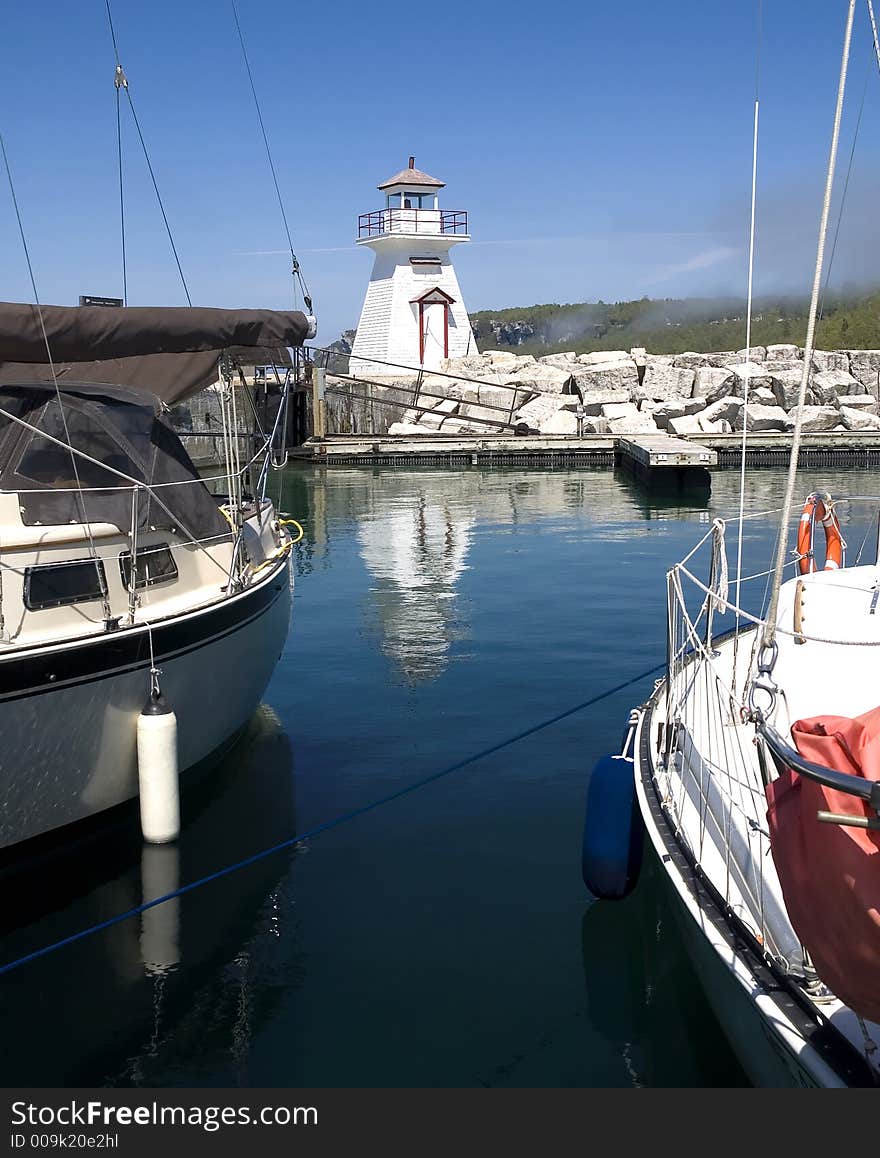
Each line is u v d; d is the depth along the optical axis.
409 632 10.68
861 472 26.39
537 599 12.21
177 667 5.89
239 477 7.59
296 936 4.94
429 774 6.85
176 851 5.75
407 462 28.70
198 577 6.54
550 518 19.11
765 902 4.03
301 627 10.98
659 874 5.15
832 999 3.46
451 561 14.91
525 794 6.54
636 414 31.73
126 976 4.62
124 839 5.92
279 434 9.23
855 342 43.09
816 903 2.77
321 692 8.65
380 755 7.20
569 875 5.52
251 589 6.84
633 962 4.73
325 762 7.07
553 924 5.05
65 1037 4.20
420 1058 4.07
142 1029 4.26
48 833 5.44
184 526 6.38
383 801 6.42
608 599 12.14
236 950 4.82
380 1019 4.32
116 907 5.18
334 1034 4.23
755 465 28.11
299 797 6.49
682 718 5.75
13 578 5.20
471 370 37.72
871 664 5.36
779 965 3.65
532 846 5.84
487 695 8.50
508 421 32.69
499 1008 4.40
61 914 5.12
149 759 5.61
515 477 26.16
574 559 14.89
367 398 30.83
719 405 31.59
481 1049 4.13
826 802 2.75
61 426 5.82
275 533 8.70
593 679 8.91
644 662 9.42
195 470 6.70
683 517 18.92
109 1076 3.98
